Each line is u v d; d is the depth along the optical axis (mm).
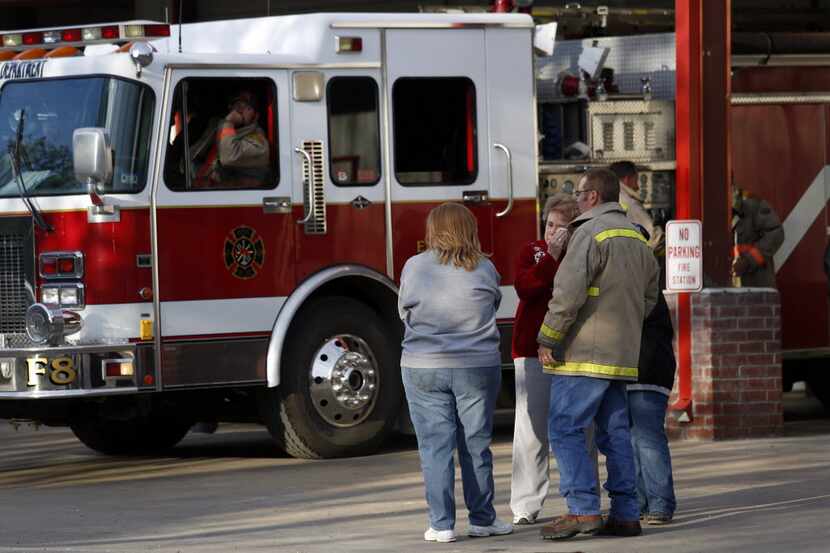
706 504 22828
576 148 32469
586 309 20000
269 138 28969
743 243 34031
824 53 35250
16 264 28078
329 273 29234
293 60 29219
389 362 29859
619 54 33781
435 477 20188
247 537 21109
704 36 30266
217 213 28328
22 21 50906
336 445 29391
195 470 28750
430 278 20234
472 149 30844
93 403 29219
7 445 34562
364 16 30000
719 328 30219
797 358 35094
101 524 22625
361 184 29781
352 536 20969
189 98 28266
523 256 21594
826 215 35312
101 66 27984
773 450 28812
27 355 27109
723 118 30438
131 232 27609
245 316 28516
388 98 30109
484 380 20234
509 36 31234
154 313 27750
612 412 20297
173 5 47062
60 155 27953
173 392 29500
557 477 26234
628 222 20297
